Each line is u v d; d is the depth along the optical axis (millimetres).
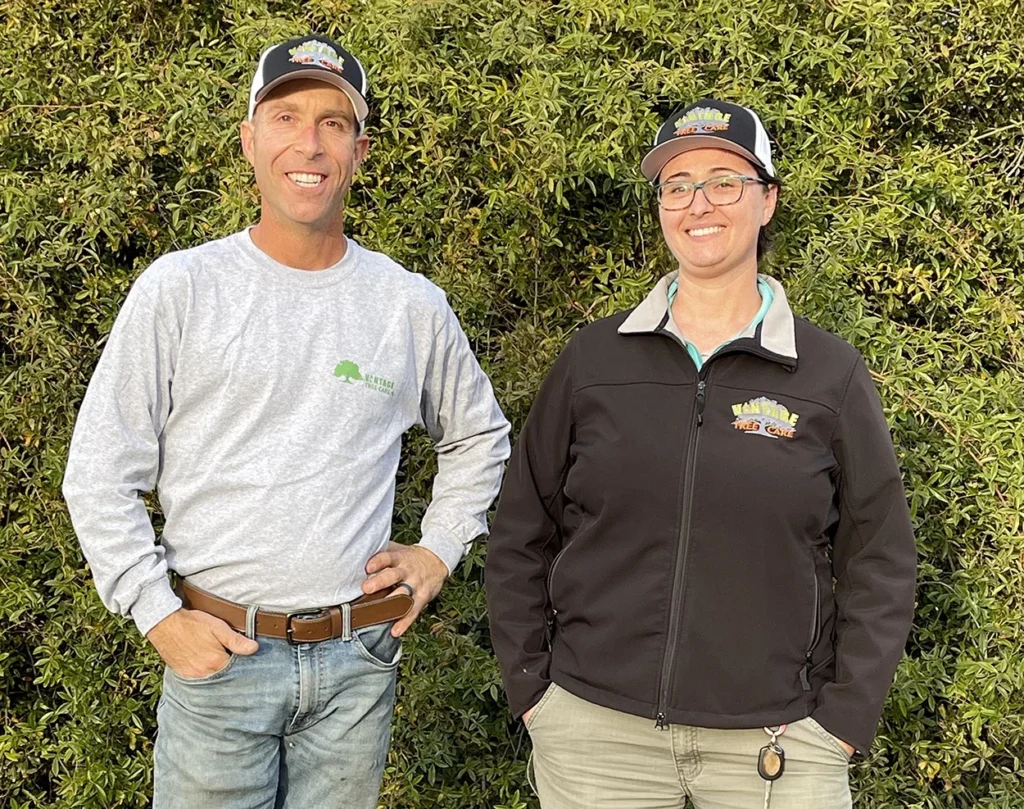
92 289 2668
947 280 2707
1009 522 2547
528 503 1969
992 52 2717
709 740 1744
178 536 1724
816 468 1701
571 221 2768
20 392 2605
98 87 2688
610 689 1766
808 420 1713
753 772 1748
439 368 1956
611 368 1843
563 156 2510
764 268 2566
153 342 1658
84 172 2686
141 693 2781
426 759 2707
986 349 2693
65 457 2604
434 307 1911
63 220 2604
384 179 2662
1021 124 2752
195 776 1742
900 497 1746
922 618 2711
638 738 1776
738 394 1740
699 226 1788
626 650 1754
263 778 1789
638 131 2582
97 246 2697
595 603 1793
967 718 2572
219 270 1726
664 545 1728
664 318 1811
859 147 2721
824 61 2688
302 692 1738
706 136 1750
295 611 1717
